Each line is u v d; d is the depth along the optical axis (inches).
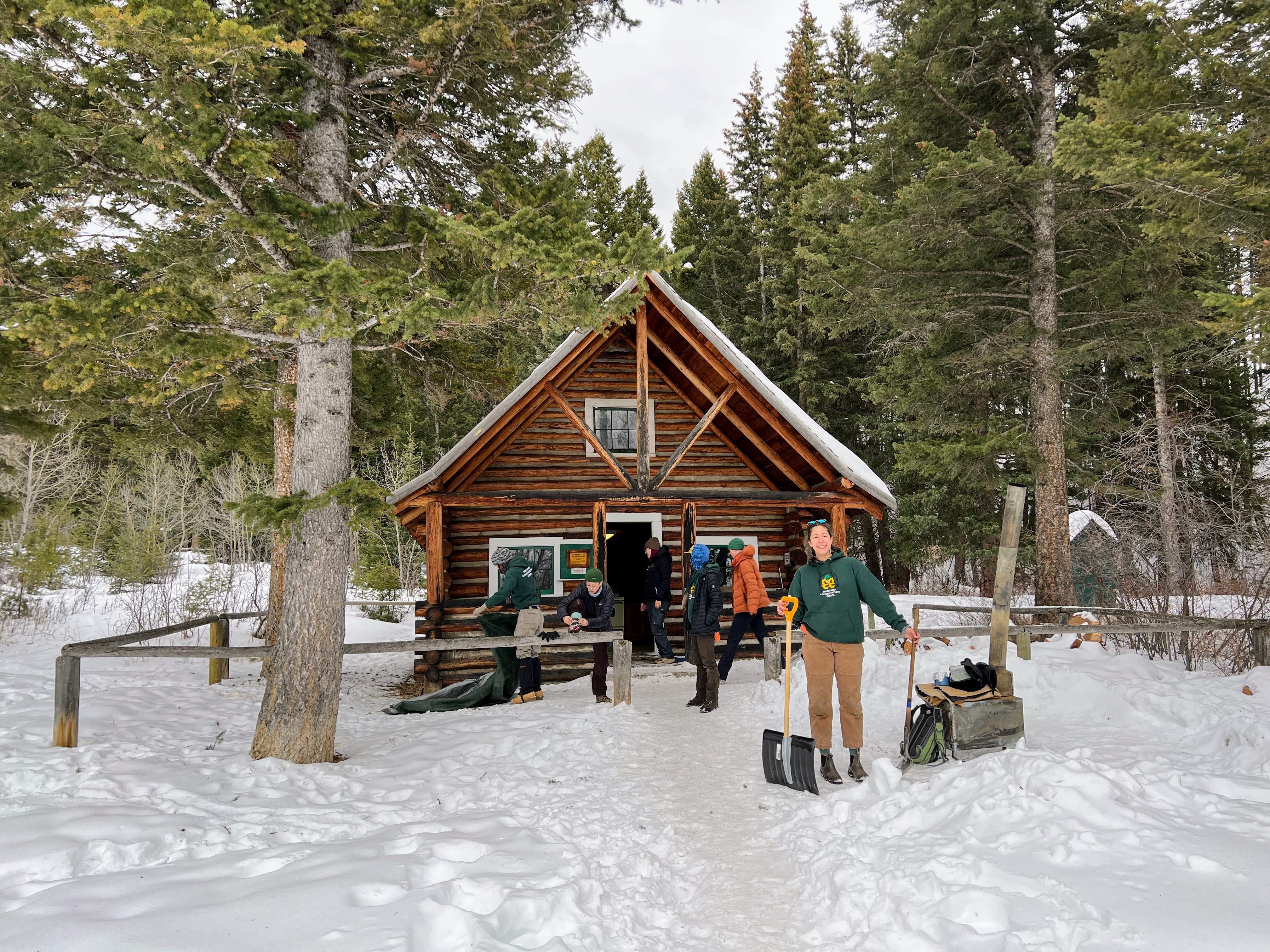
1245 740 202.2
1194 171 306.3
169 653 250.7
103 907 113.0
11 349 260.2
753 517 491.5
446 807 183.3
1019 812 145.9
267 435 472.4
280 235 207.9
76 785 188.9
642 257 213.6
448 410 1130.0
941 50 530.6
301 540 234.7
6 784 191.0
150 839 150.2
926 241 520.1
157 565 681.0
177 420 414.9
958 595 899.4
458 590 454.0
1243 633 337.1
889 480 931.3
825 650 203.2
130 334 229.8
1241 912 107.0
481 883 124.9
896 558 855.1
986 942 104.3
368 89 270.5
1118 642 404.2
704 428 441.4
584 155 318.3
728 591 465.4
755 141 1246.9
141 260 313.4
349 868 129.4
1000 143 561.3
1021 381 611.5
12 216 250.7
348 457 245.9
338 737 276.4
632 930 122.3
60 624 554.9
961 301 556.4
